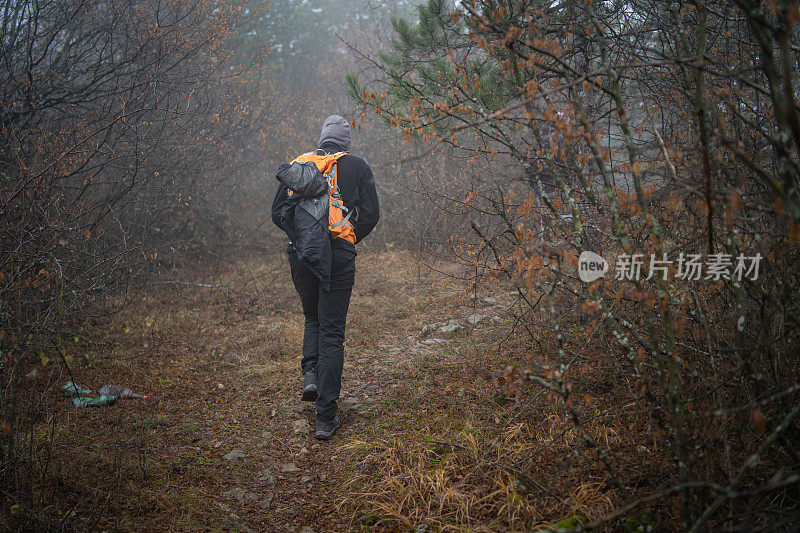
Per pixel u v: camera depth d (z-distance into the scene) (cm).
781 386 205
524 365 338
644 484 229
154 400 382
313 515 250
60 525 223
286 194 343
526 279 220
